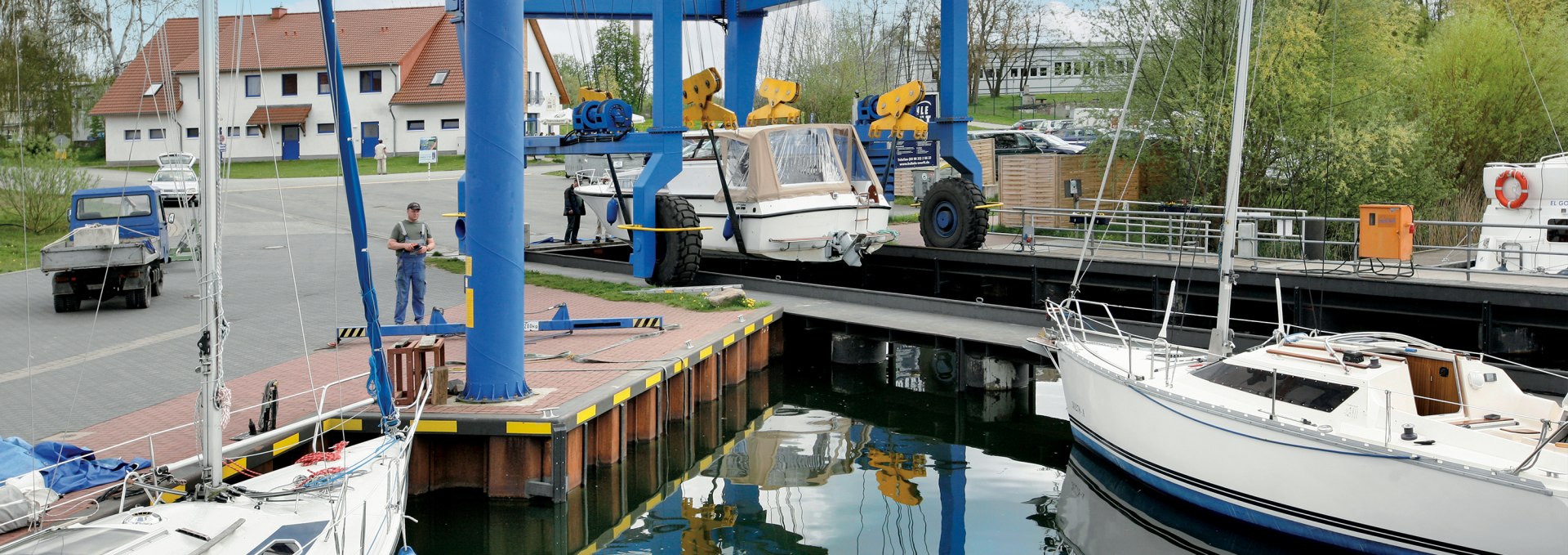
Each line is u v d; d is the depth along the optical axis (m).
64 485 8.48
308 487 8.28
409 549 8.45
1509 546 8.83
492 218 11.02
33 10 35.81
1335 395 9.98
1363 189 26.22
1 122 32.56
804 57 44.03
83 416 10.97
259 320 16.27
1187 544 10.42
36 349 14.41
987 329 16.03
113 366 13.32
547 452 10.59
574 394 11.51
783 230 18.53
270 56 55.84
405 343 11.27
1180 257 18.00
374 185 41.59
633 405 12.67
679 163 18.91
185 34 51.59
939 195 21.55
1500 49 29.03
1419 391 10.31
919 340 15.87
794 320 17.55
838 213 18.97
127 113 50.97
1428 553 9.27
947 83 21.16
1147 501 11.53
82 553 6.65
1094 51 29.19
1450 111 29.58
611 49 51.91
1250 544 10.41
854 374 18.16
